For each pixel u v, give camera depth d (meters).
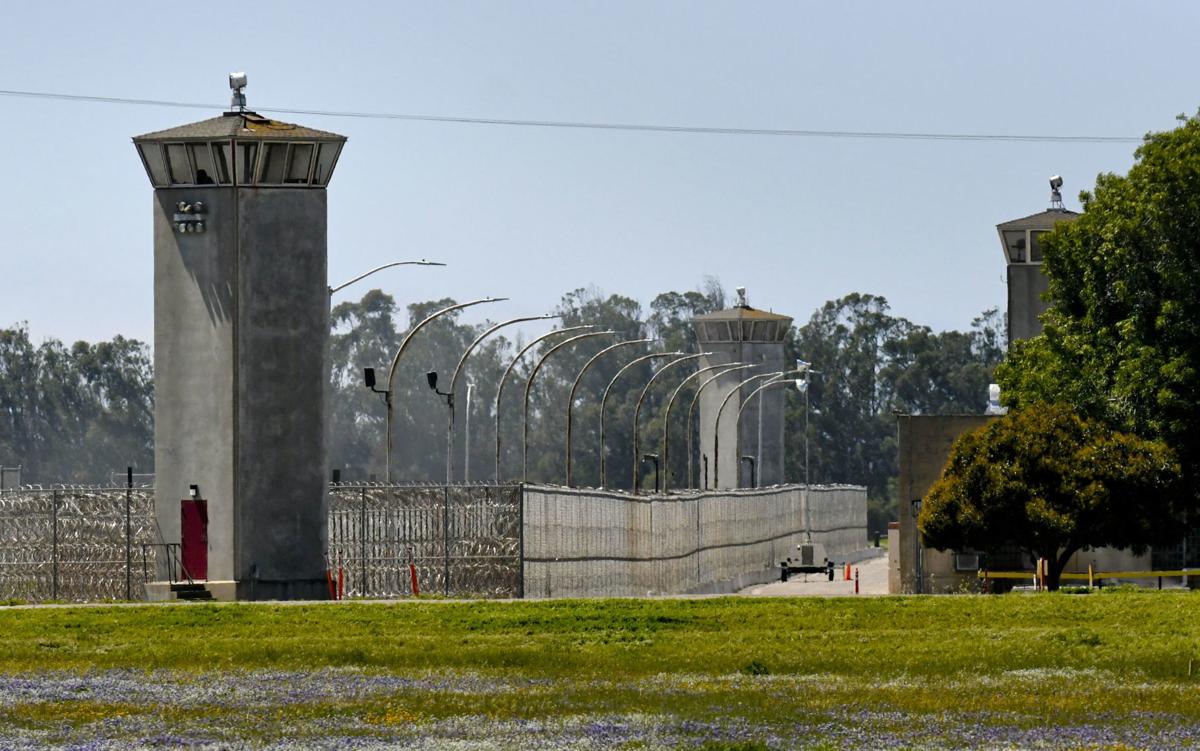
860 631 148.75
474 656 132.38
